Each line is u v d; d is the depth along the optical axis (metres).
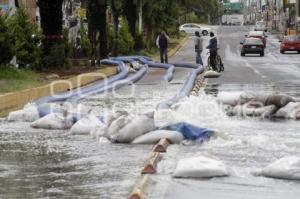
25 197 16.28
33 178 18.52
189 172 18.53
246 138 25.39
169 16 122.69
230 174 18.98
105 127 26.16
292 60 96.56
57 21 57.97
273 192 16.94
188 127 25.31
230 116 34.03
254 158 21.66
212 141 24.80
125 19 109.44
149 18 119.88
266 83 53.69
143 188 16.56
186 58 100.31
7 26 47.25
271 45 147.38
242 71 70.56
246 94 35.28
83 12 79.25
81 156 22.06
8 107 35.81
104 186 17.52
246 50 108.12
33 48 55.34
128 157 21.88
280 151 23.06
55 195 16.50
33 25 56.25
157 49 119.12
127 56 89.44
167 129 25.50
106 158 21.69
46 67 57.91
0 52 46.41
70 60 64.50
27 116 31.22
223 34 188.75
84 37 75.75
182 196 16.38
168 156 21.84
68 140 25.62
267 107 33.78
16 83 42.88
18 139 25.81
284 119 33.09
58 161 21.17
